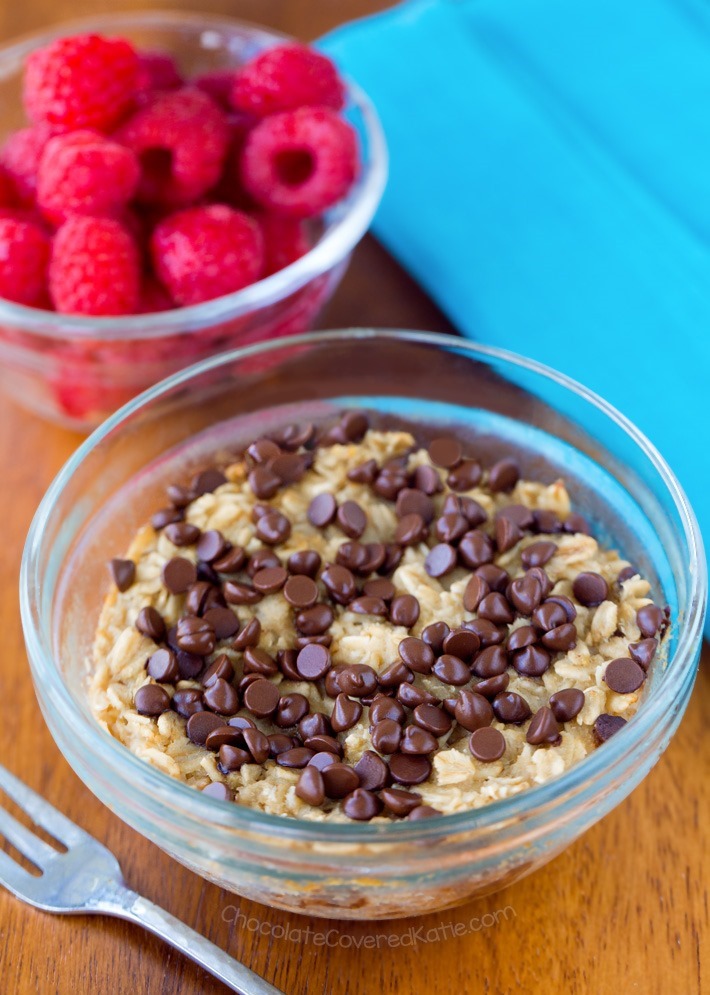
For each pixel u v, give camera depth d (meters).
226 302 0.35
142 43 0.41
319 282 0.37
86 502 0.32
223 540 0.32
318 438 0.34
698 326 0.37
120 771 0.28
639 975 0.30
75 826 0.31
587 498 0.34
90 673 0.31
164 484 0.34
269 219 0.38
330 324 0.39
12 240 0.35
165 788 0.27
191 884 0.31
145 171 0.37
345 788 0.28
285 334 0.38
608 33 0.43
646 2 0.43
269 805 0.28
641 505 0.32
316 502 0.33
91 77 0.36
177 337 0.35
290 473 0.33
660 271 0.38
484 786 0.28
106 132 0.37
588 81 0.42
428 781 0.29
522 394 0.34
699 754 0.32
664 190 0.40
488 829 0.27
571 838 0.29
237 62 0.41
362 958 0.30
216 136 0.36
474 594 0.31
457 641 0.30
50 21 0.46
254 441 0.34
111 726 0.30
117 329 0.35
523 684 0.30
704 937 0.30
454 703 0.29
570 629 0.30
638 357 0.37
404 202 0.40
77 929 0.30
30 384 0.37
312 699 0.30
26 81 0.37
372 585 0.31
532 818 0.27
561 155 0.40
